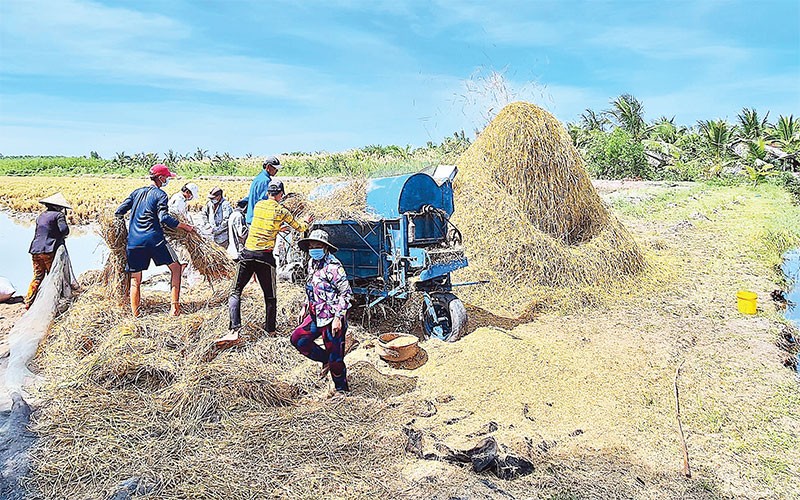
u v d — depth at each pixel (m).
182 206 10.67
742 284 10.27
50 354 6.45
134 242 6.98
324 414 5.23
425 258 7.07
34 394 5.55
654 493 4.20
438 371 6.33
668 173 32.50
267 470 4.36
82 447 4.58
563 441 4.93
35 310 7.45
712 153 33.31
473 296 8.82
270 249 6.68
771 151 32.81
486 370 6.22
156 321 6.77
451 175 8.60
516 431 5.05
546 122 10.30
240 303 6.89
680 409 5.49
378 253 7.38
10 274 12.77
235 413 5.20
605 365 6.46
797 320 8.82
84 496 4.04
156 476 4.21
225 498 4.02
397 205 7.36
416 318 7.88
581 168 10.61
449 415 5.35
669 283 10.25
